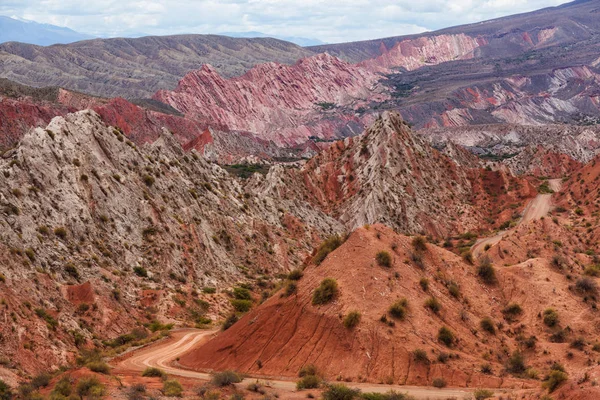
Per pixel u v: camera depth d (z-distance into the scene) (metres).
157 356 62.53
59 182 90.38
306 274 57.16
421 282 56.03
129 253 92.06
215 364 54.31
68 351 63.28
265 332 53.53
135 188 102.88
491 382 46.62
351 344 49.09
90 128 103.19
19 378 53.25
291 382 47.91
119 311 78.12
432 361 47.69
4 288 64.62
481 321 56.19
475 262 66.62
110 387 47.84
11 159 88.50
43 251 77.81
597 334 57.31
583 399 38.72
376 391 44.72
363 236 58.00
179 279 94.69
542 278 65.12
